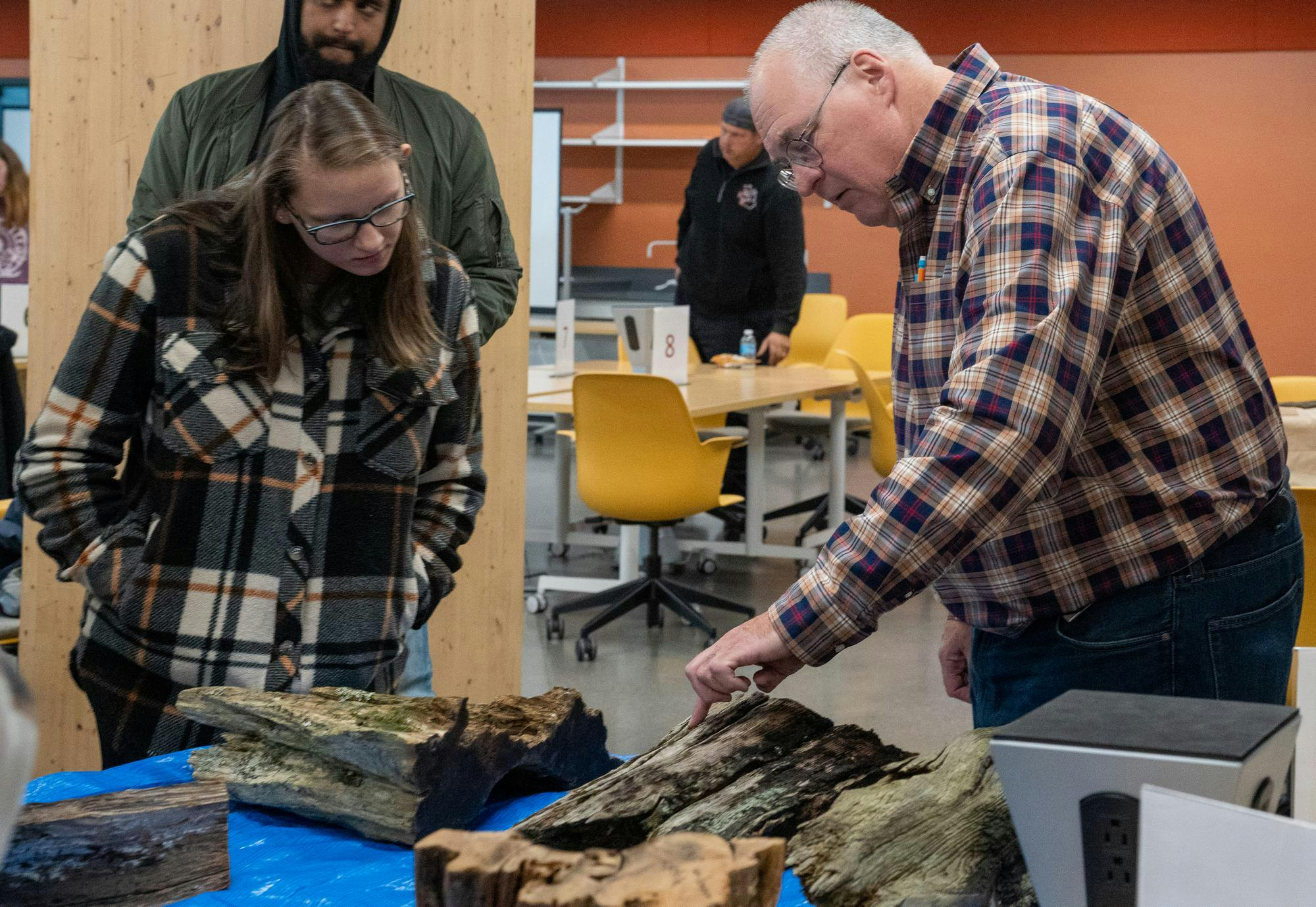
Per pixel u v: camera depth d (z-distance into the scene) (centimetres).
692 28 989
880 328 679
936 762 129
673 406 438
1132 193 137
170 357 159
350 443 167
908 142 148
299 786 137
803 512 674
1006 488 123
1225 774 84
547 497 742
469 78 296
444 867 94
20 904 117
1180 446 144
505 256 252
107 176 277
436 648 313
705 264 615
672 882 87
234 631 164
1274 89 929
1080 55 952
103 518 166
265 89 232
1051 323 125
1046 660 153
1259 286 952
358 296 164
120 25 274
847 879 114
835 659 449
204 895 121
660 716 384
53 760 287
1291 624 156
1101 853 88
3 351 371
